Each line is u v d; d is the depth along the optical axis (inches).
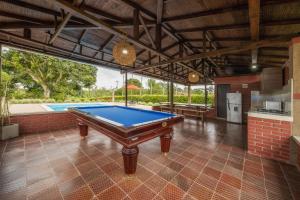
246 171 96.7
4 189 76.0
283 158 109.5
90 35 166.4
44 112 186.2
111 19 126.3
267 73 204.4
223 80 289.9
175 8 114.6
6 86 160.7
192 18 125.3
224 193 75.4
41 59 462.9
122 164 104.7
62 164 103.3
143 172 94.8
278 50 163.2
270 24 109.7
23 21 124.7
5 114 157.6
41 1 103.3
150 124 91.6
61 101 503.5
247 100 259.8
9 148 129.9
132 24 126.3
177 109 305.9
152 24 134.7
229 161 111.0
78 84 602.9
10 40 147.6
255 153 122.3
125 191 76.3
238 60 249.8
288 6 90.8
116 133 86.8
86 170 96.0
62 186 79.3
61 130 192.4
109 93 1015.0
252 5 73.5
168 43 190.2
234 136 175.6
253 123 123.5
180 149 134.6
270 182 84.8
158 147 139.3
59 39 163.8
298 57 102.7
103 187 79.3
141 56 245.8
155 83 1257.4
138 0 108.3
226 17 116.7
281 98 143.3
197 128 216.2
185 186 80.9
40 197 70.9
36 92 514.0
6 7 106.9
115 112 148.9
